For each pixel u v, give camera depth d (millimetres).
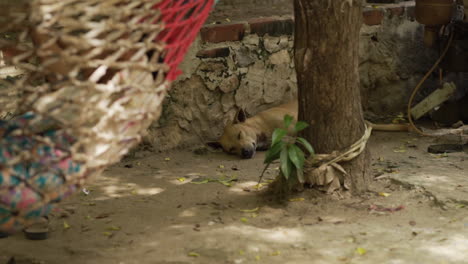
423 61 7629
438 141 6512
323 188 4770
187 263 3777
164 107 6219
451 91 6926
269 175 5602
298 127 4637
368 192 4887
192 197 5031
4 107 3066
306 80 4707
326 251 3906
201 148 6402
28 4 2447
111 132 2721
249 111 6738
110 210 4754
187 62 6238
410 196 4816
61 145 2701
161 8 2877
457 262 3723
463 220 4363
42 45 2473
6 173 2535
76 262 3848
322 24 4512
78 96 2562
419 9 6629
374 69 7422
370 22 7258
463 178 5188
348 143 4754
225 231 4273
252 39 6609
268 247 3994
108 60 2578
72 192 2824
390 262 3729
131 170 5785
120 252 3977
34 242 4172
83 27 2496
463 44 6605
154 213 4676
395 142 6516
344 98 4676
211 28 6324
